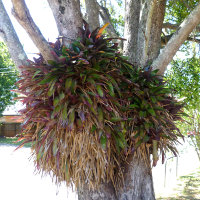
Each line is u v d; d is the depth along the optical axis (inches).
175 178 250.4
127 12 126.0
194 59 192.4
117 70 75.4
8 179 247.8
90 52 72.8
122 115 77.0
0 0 87.4
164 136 81.9
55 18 89.2
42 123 74.9
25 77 77.2
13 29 87.7
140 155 84.6
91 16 125.0
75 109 69.0
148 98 81.9
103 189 86.9
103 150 68.7
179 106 88.5
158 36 115.3
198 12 92.1
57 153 72.6
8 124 735.1
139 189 90.6
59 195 189.9
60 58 67.4
